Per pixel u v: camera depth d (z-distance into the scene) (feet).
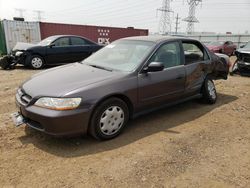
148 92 14.57
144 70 14.38
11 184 9.68
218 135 14.28
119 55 15.92
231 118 17.02
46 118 11.48
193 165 11.15
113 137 13.43
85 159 11.44
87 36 70.28
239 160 11.69
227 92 24.25
